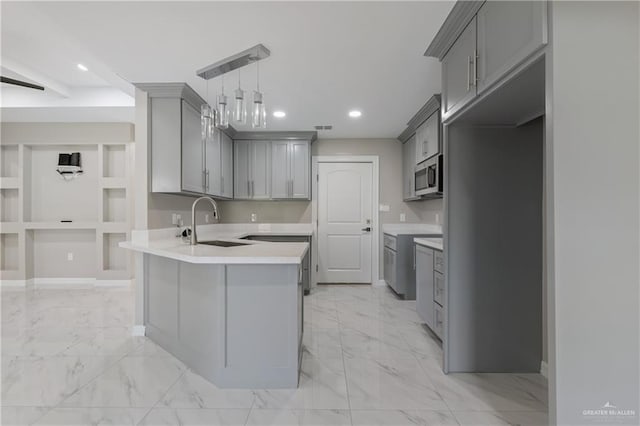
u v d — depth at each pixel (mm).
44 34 2658
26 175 4977
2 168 5043
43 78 3707
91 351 2744
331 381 2277
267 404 2004
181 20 2018
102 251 4961
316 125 4391
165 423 1823
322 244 5191
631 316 1206
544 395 2104
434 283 2961
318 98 3361
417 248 3480
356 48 2365
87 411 1924
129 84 3191
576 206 1208
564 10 1212
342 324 3420
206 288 2297
